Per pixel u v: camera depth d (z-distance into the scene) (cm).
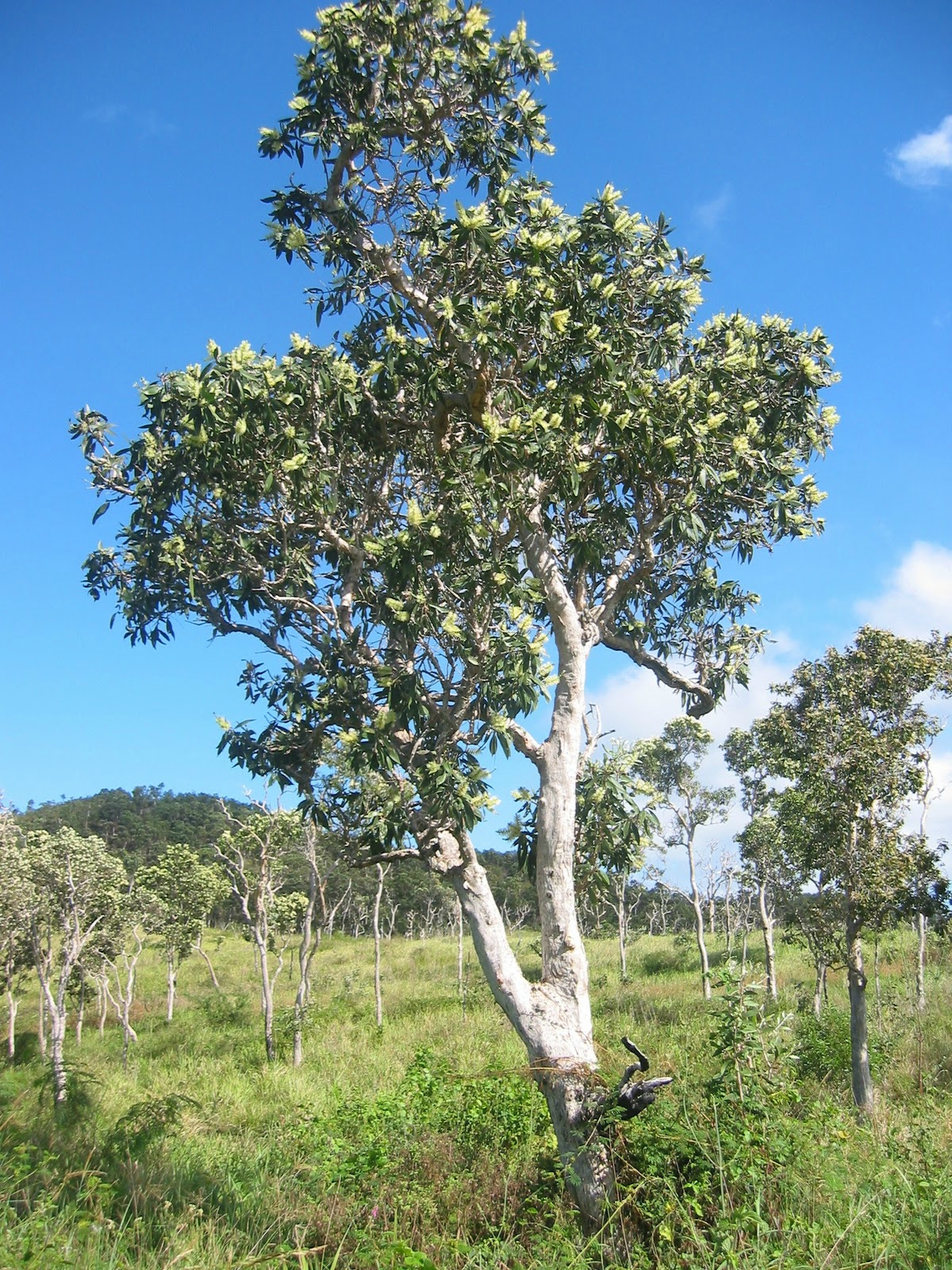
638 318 843
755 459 879
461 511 722
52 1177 724
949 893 1245
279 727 802
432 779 705
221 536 813
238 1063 1870
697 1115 643
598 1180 640
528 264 768
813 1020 1461
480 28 812
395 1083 1381
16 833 1859
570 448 751
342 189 848
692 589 959
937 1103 1012
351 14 797
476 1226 692
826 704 1366
